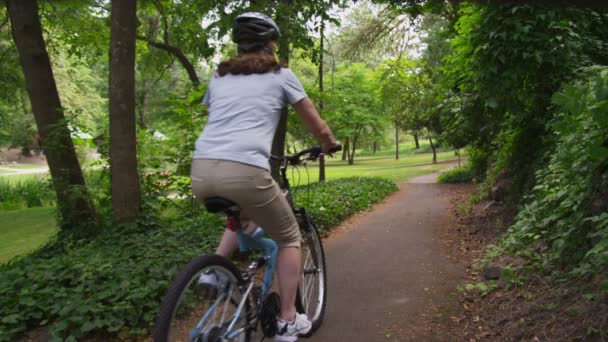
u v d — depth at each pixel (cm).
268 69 240
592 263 338
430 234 749
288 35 770
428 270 530
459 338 345
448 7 1001
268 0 756
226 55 1302
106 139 828
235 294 250
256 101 233
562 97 330
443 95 957
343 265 575
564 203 421
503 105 704
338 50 1764
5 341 363
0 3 993
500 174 829
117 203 728
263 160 227
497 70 682
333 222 866
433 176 2455
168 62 1709
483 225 731
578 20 678
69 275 443
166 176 815
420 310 404
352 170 3469
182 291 213
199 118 855
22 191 2039
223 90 240
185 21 1211
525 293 380
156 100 2506
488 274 464
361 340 350
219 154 222
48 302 397
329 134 255
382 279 503
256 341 306
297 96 241
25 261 563
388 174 2773
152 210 762
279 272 261
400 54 1806
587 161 398
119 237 661
